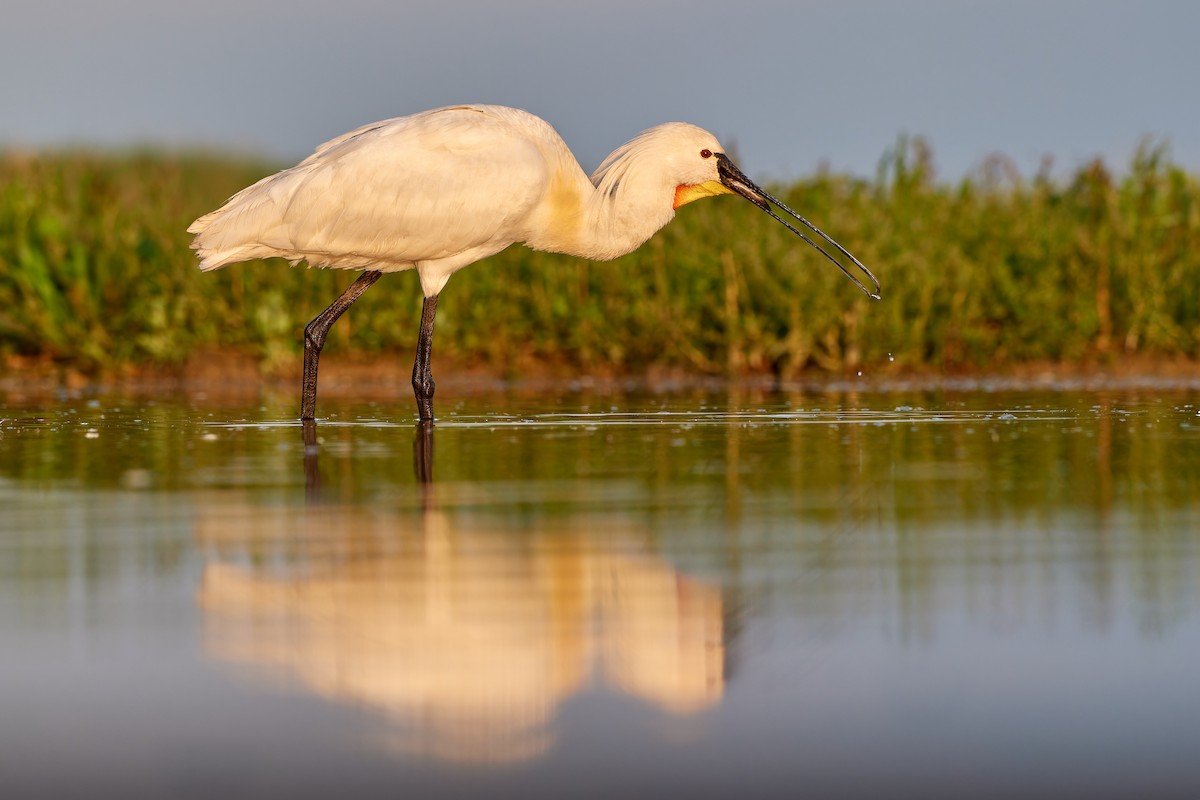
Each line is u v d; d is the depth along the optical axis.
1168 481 10.94
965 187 28.31
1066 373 24.00
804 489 10.64
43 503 10.01
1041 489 10.58
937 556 8.12
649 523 9.22
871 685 5.68
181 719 5.21
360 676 5.77
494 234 16.94
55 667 5.85
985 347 23.94
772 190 27.33
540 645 6.25
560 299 24.50
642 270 25.20
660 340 23.78
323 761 4.78
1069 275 25.30
